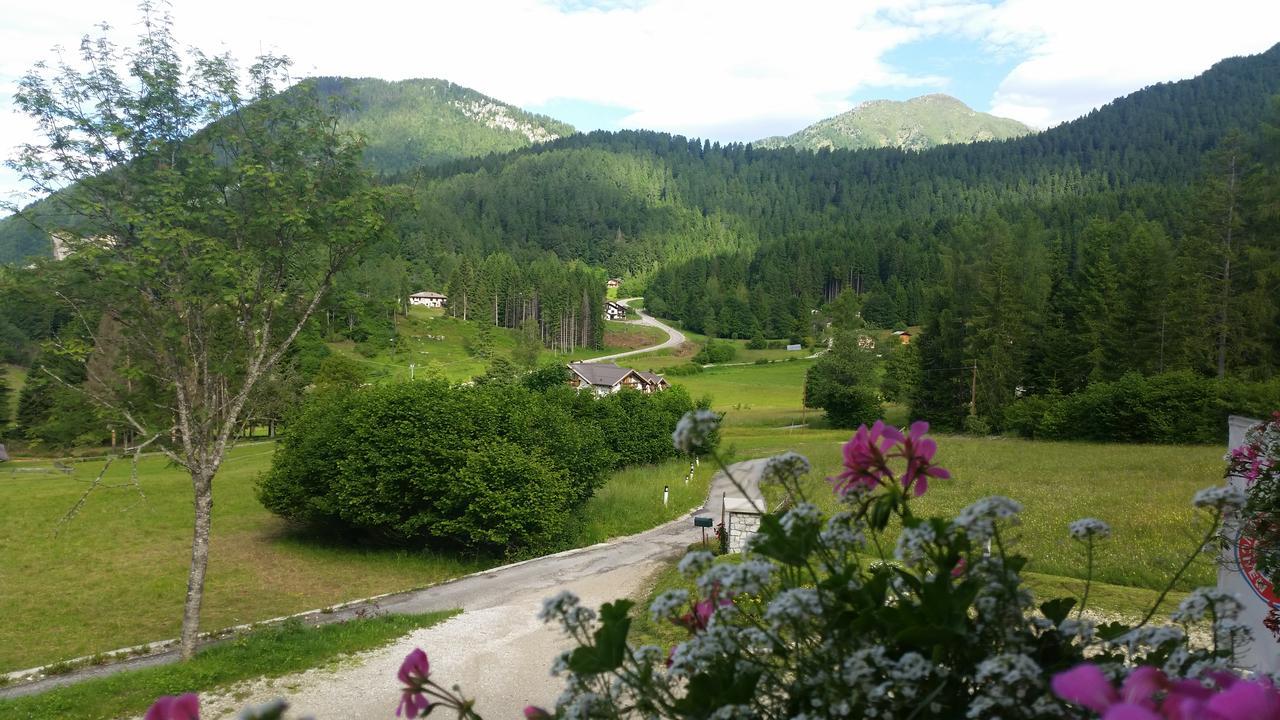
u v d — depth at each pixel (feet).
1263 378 131.85
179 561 72.28
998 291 186.60
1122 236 236.02
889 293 463.83
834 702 4.92
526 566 67.87
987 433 178.09
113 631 51.24
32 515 90.63
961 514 5.06
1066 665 4.95
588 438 92.32
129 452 35.22
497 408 81.71
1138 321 163.53
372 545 79.97
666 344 500.74
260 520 92.73
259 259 34.81
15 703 28.55
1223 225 138.21
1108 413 136.67
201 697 29.81
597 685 6.10
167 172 31.65
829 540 5.90
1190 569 36.96
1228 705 2.98
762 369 398.83
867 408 217.15
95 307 33.27
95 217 32.14
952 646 4.91
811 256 561.43
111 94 31.55
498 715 27.68
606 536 83.35
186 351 35.24
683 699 5.51
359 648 37.01
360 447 76.33
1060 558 41.09
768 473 6.18
